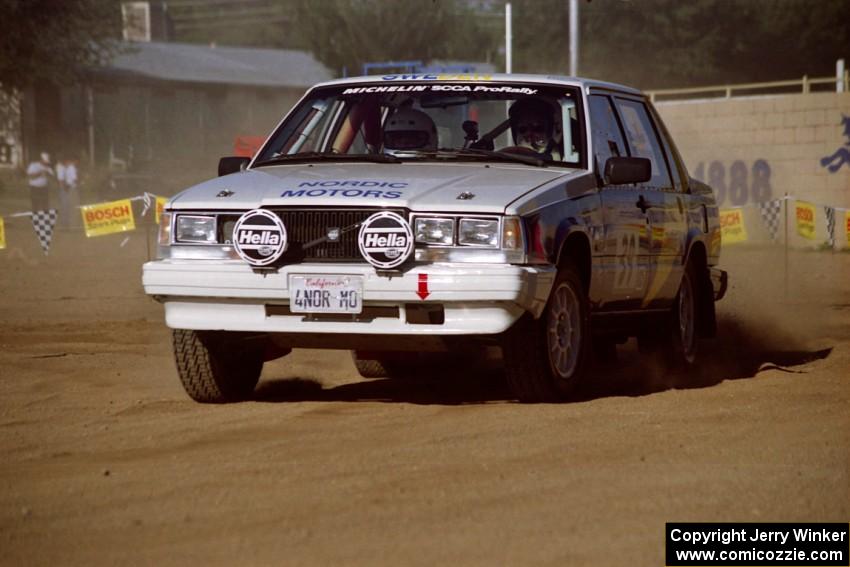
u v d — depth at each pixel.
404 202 21.72
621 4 140.50
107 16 141.62
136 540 14.51
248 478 17.28
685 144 94.12
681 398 23.97
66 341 34.22
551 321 23.08
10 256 71.12
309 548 13.97
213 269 22.30
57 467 18.27
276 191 22.64
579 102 25.70
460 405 23.41
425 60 165.50
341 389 26.42
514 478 17.08
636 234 26.39
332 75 168.25
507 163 24.70
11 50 131.62
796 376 27.36
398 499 16.02
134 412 22.81
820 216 83.31
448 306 21.50
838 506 15.79
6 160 154.50
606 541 14.19
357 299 21.61
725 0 139.25
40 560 13.88
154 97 169.12
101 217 55.44
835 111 86.62
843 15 139.12
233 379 23.91
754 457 18.47
